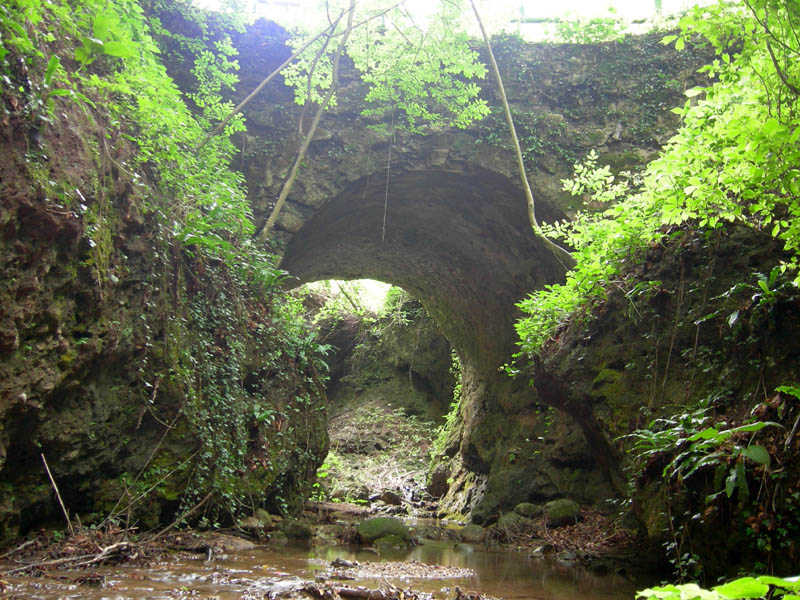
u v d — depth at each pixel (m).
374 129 11.91
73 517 5.57
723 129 5.62
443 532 10.31
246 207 9.19
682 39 5.30
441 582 5.79
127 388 5.96
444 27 10.84
